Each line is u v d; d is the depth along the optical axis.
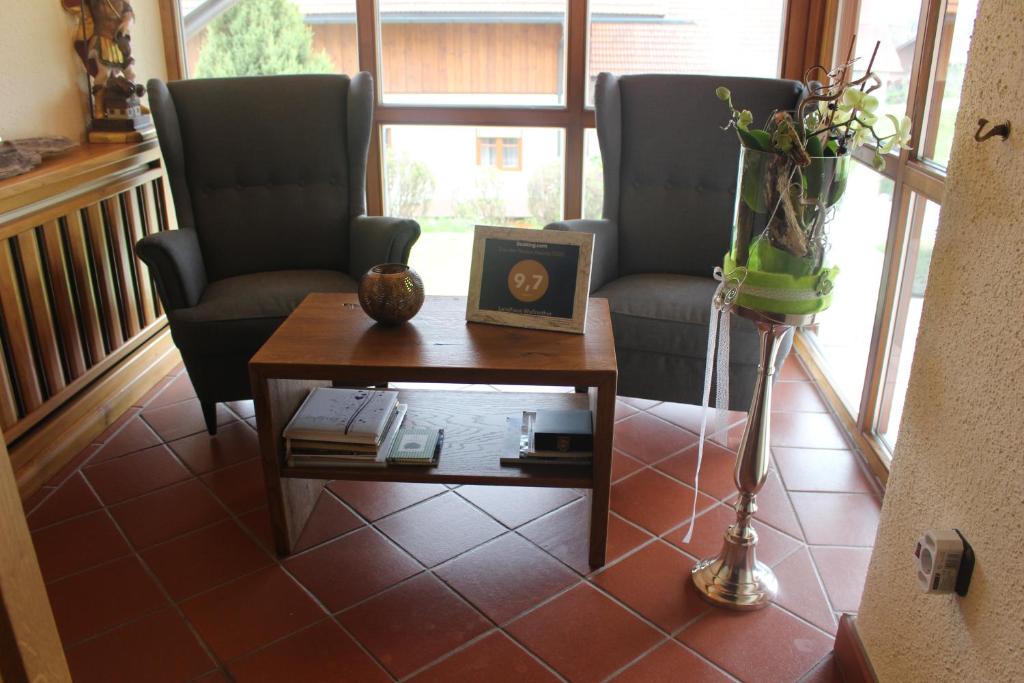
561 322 1.99
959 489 1.28
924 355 1.43
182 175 2.74
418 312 2.11
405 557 2.05
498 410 2.25
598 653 1.75
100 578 1.98
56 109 2.75
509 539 2.12
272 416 1.91
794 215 1.57
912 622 1.43
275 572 2.00
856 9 2.81
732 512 2.23
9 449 2.29
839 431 2.66
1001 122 1.18
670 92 2.80
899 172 2.25
